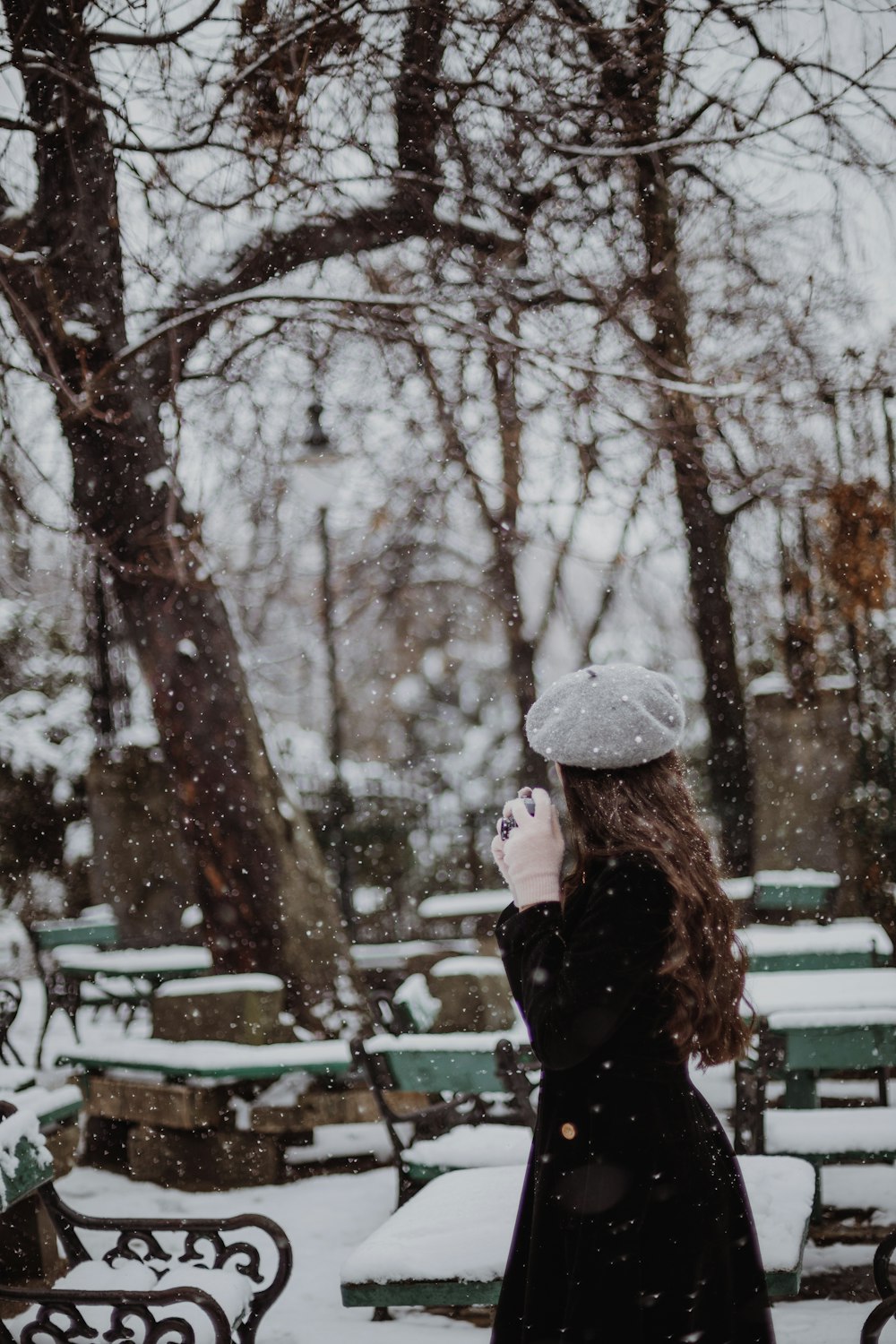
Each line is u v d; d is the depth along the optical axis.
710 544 10.65
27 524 7.50
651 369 7.57
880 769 8.06
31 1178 3.35
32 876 14.12
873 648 8.42
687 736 14.15
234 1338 3.28
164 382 7.44
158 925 9.94
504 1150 4.23
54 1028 9.98
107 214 6.57
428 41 6.17
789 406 7.60
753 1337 2.24
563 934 2.18
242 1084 6.24
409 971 7.89
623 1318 2.11
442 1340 3.77
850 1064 4.32
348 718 21.38
